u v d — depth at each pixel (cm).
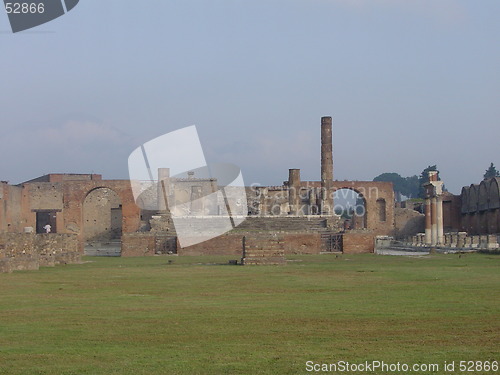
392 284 2614
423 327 1625
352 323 1681
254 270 3541
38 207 8862
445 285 2552
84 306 2014
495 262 4069
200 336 1536
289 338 1509
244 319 1750
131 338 1517
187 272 3434
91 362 1304
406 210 9950
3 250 3916
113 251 6894
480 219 8800
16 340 1501
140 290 2478
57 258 4447
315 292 2356
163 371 1238
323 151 8594
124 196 8006
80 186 7956
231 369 1251
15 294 2352
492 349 1392
